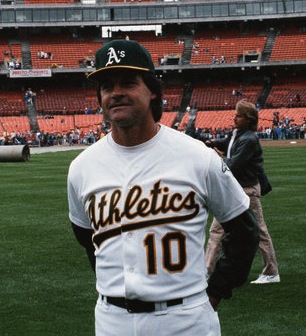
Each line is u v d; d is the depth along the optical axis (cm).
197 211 341
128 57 336
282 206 1602
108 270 341
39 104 7094
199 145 350
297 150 4197
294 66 7481
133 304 331
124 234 335
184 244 334
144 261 331
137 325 331
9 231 1330
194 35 7775
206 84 7512
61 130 6544
